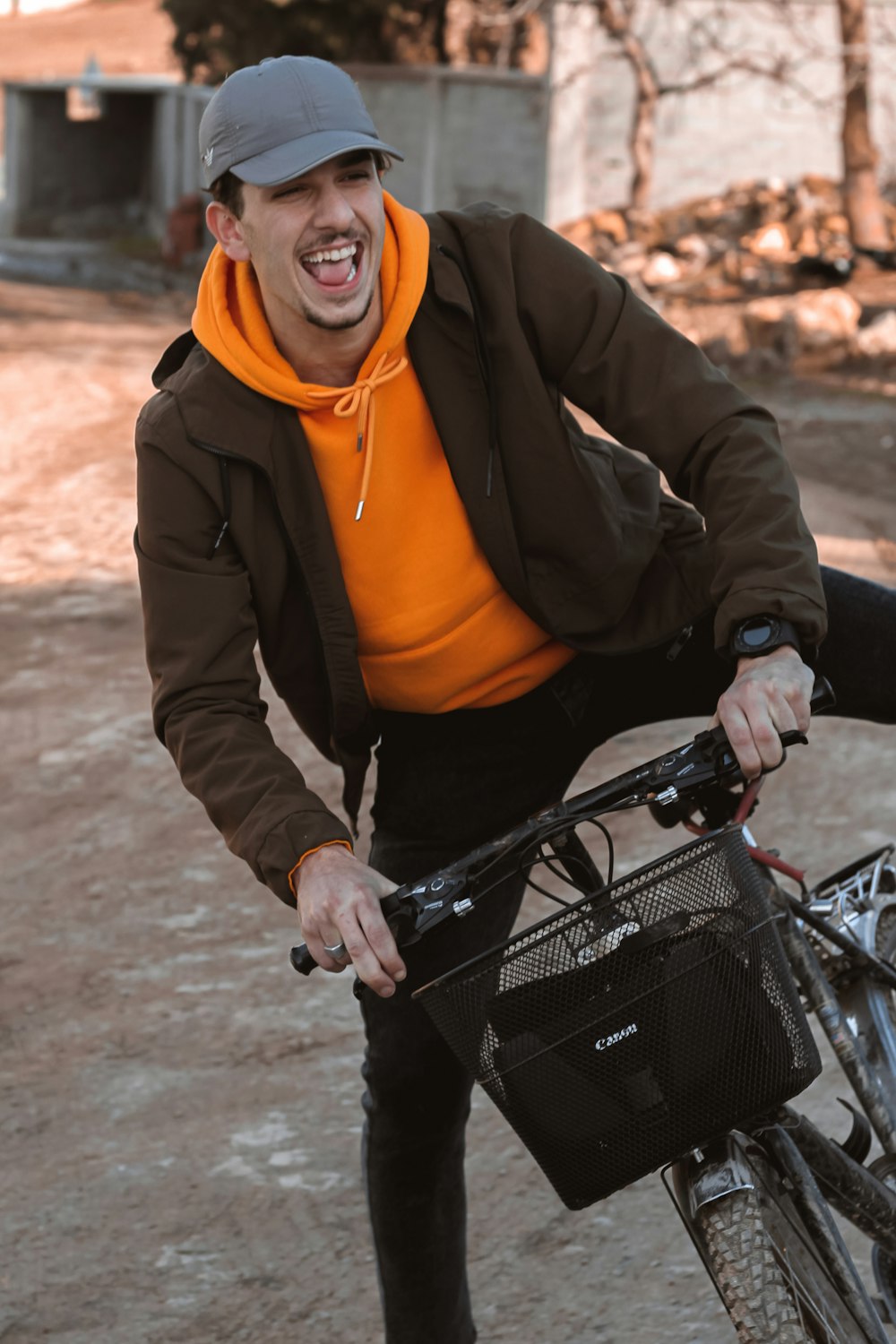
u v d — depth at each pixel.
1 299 25.06
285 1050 4.76
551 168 23.45
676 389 2.79
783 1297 2.30
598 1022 2.23
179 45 27.66
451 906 2.42
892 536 9.93
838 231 22.05
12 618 9.08
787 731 2.42
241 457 2.75
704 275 21.27
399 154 2.66
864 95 20.86
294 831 2.51
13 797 6.71
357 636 2.90
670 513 3.09
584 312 2.84
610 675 3.11
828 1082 4.31
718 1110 2.26
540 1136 2.29
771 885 2.96
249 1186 4.12
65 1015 5.04
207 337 2.78
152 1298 3.73
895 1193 2.71
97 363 17.50
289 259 2.63
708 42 23.08
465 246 2.86
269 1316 3.65
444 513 2.87
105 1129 4.43
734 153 23.78
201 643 2.76
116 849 6.21
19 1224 4.03
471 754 3.07
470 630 2.95
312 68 2.62
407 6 26.58
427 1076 2.93
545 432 2.84
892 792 6.09
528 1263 3.75
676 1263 3.69
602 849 5.81
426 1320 3.13
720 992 2.24
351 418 2.77
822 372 16.55
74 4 79.44
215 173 2.64
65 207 39.31
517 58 27.72
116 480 12.09
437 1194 3.07
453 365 2.81
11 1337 3.62
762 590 2.55
